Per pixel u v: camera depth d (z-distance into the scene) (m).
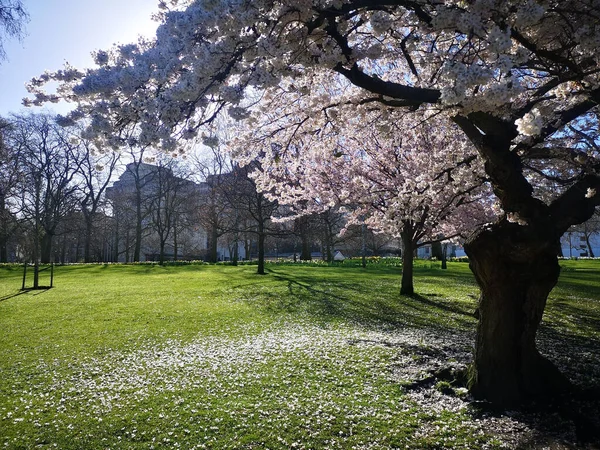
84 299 16.66
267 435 4.65
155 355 8.31
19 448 4.52
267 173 11.06
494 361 5.60
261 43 3.87
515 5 3.80
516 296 5.50
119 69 4.25
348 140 13.98
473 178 8.66
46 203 33.25
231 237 45.97
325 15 4.17
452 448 4.32
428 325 11.41
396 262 39.22
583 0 4.72
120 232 58.22
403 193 11.04
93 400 5.87
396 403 5.50
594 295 17.52
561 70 5.33
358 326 11.27
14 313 13.60
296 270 31.47
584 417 4.98
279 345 8.88
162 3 5.28
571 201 5.35
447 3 4.19
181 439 4.62
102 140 4.47
